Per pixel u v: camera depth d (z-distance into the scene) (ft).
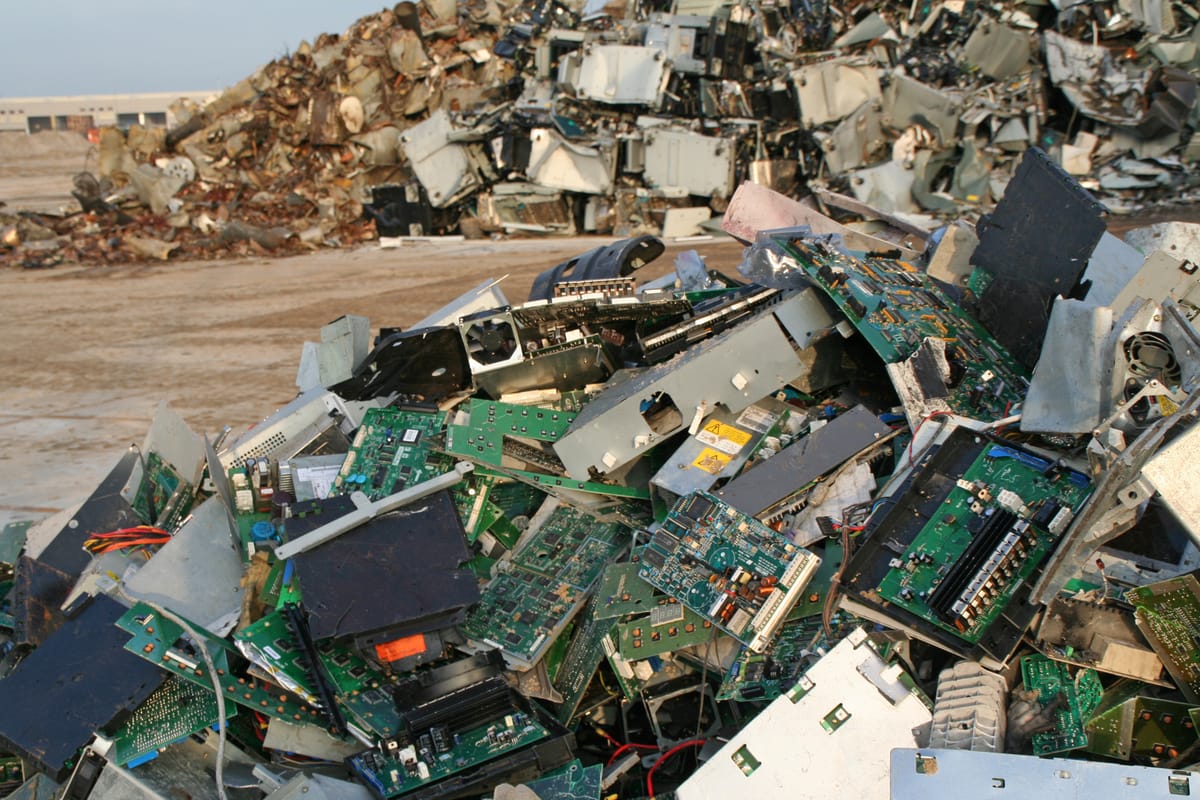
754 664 14.93
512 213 77.41
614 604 16.35
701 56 73.31
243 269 72.54
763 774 12.95
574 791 13.53
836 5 76.79
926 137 67.00
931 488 15.24
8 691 16.21
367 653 15.43
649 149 72.43
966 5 72.23
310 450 22.18
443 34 89.20
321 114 86.38
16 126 270.46
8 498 31.32
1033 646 13.33
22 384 45.06
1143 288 16.79
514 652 16.24
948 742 12.51
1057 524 13.56
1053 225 18.75
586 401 21.48
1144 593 13.04
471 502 19.35
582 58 73.92
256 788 15.03
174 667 15.72
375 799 13.94
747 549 15.62
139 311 59.16
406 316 51.39
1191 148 62.44
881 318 18.61
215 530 18.99
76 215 86.53
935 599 13.50
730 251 60.08
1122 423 13.65
